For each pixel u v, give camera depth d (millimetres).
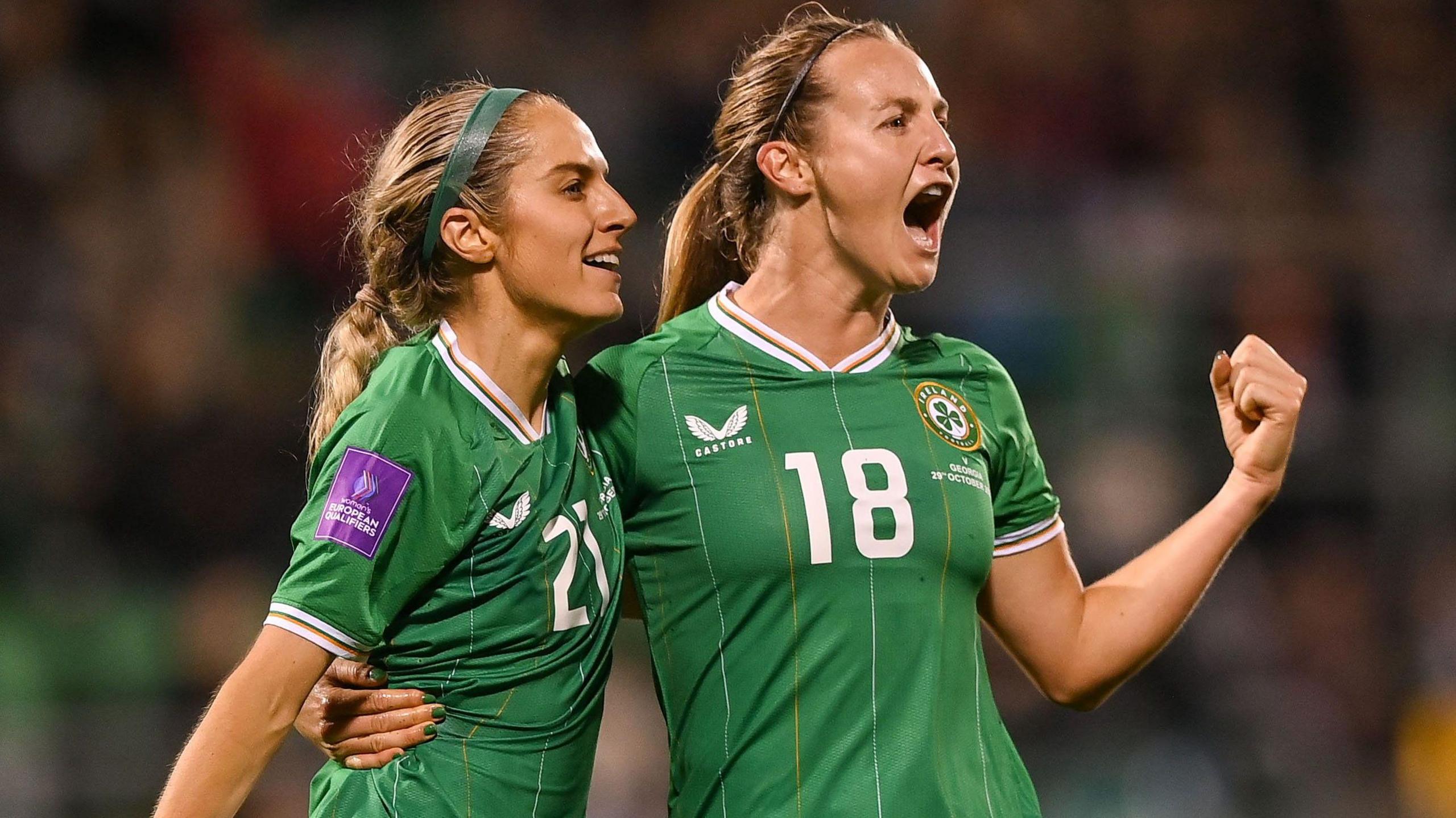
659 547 8750
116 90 29438
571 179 8414
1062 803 22391
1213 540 9617
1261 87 32500
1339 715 24281
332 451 8281
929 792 8367
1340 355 26922
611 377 8938
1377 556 25438
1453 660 24375
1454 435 26031
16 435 24297
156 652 22203
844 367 9008
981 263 26828
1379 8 33281
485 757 8281
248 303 27391
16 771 20094
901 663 8453
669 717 8875
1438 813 23547
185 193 28531
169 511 24000
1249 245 27781
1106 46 32156
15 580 22250
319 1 31000
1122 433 25156
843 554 8445
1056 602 9547
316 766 20250
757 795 8445
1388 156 31766
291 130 28750
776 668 8461
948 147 8734
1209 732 23500
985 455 9117
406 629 8359
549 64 30938
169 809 7703
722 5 31719
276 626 7957
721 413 8766
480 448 8273
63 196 28078
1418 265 27891
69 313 26328
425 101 8789
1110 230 27594
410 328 9023
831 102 8812
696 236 9734
